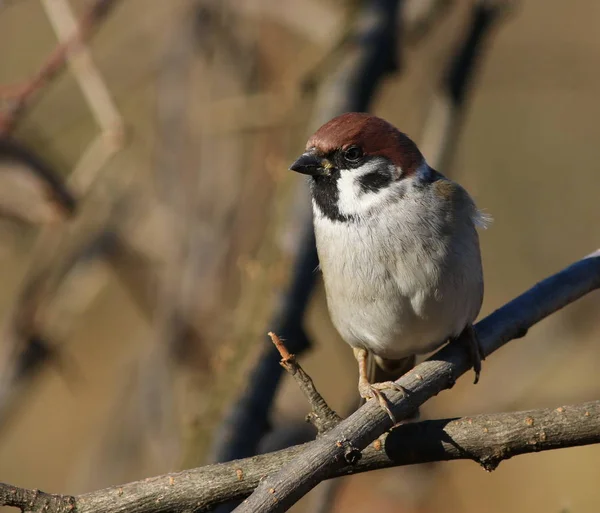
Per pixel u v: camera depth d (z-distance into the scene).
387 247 7.12
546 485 13.56
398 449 5.73
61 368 10.79
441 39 11.81
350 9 10.66
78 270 10.95
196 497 5.59
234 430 7.96
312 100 10.50
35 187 9.12
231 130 10.93
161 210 11.08
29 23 13.55
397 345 7.48
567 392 14.13
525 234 16.75
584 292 7.04
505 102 16.83
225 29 11.46
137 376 11.18
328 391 14.40
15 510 11.73
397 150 7.28
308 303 8.66
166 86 11.27
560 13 14.70
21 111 9.07
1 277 13.62
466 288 7.14
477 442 5.68
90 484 10.55
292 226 8.90
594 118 16.66
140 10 13.42
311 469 5.39
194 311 10.53
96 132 13.87
